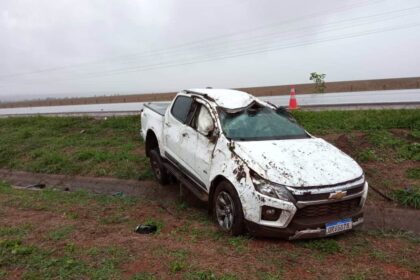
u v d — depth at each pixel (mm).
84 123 16344
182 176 7172
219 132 6125
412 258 4949
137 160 10406
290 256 4832
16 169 11914
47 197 7973
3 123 18703
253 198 5113
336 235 5602
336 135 10500
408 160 8602
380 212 6719
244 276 4273
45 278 4254
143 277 4223
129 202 7551
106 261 4605
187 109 7211
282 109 7008
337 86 42000
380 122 11117
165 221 6355
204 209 7062
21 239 5375
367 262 4785
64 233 5617
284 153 5578
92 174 10203
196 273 4297
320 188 5027
